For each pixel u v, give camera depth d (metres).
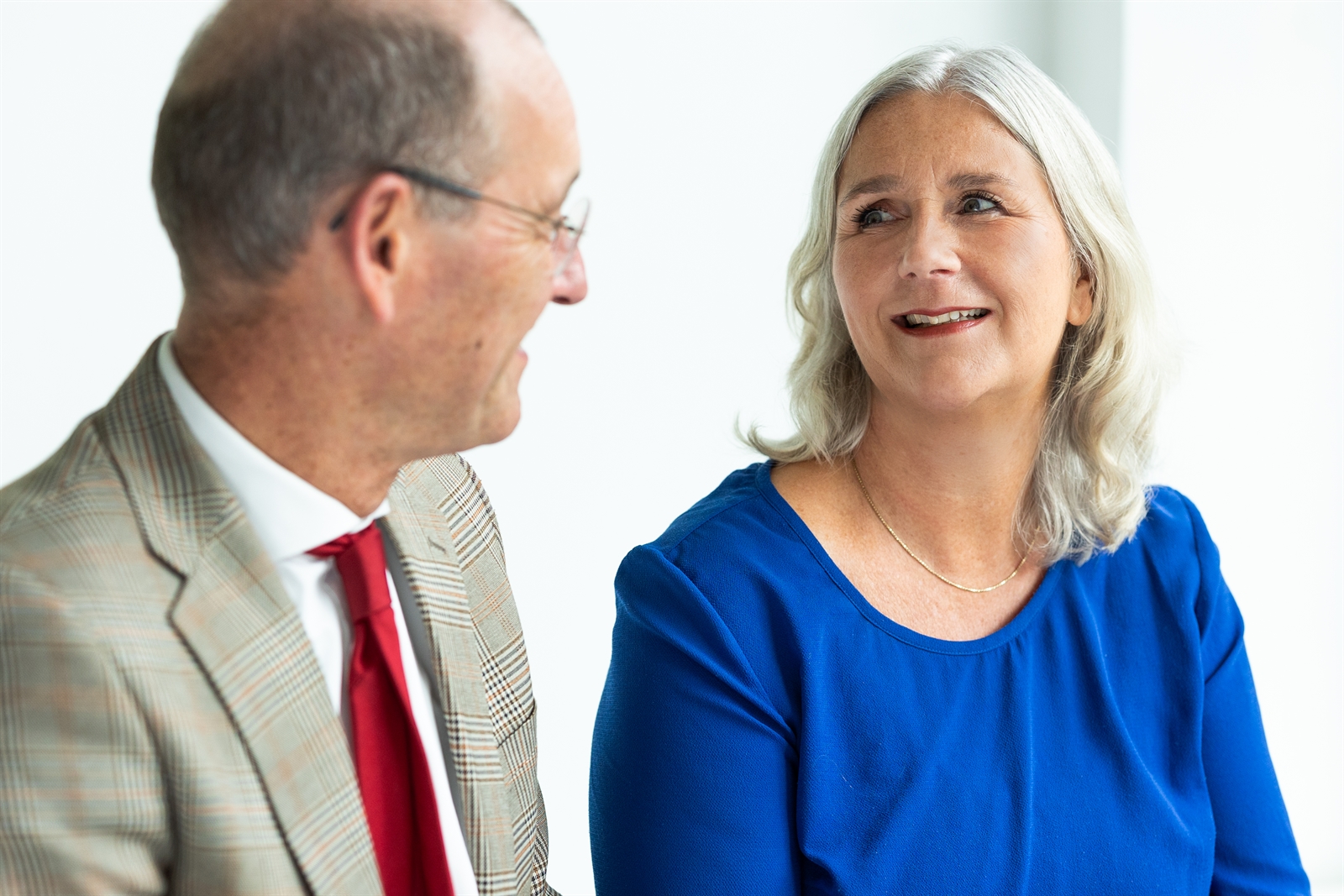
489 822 1.06
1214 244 3.06
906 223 1.33
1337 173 3.10
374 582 0.99
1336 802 3.20
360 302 0.87
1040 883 1.31
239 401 0.90
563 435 3.06
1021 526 1.45
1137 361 1.44
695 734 1.29
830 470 1.44
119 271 2.61
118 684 0.79
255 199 0.83
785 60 3.11
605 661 3.12
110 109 2.56
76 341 2.60
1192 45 3.02
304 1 0.85
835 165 1.40
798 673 1.32
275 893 0.86
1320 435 3.14
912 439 1.38
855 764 1.31
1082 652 1.41
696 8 3.03
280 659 0.89
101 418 0.92
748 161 3.11
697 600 1.32
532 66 0.90
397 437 0.95
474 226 0.88
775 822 1.30
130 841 0.81
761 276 3.15
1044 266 1.31
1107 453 1.45
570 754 3.08
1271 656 3.16
